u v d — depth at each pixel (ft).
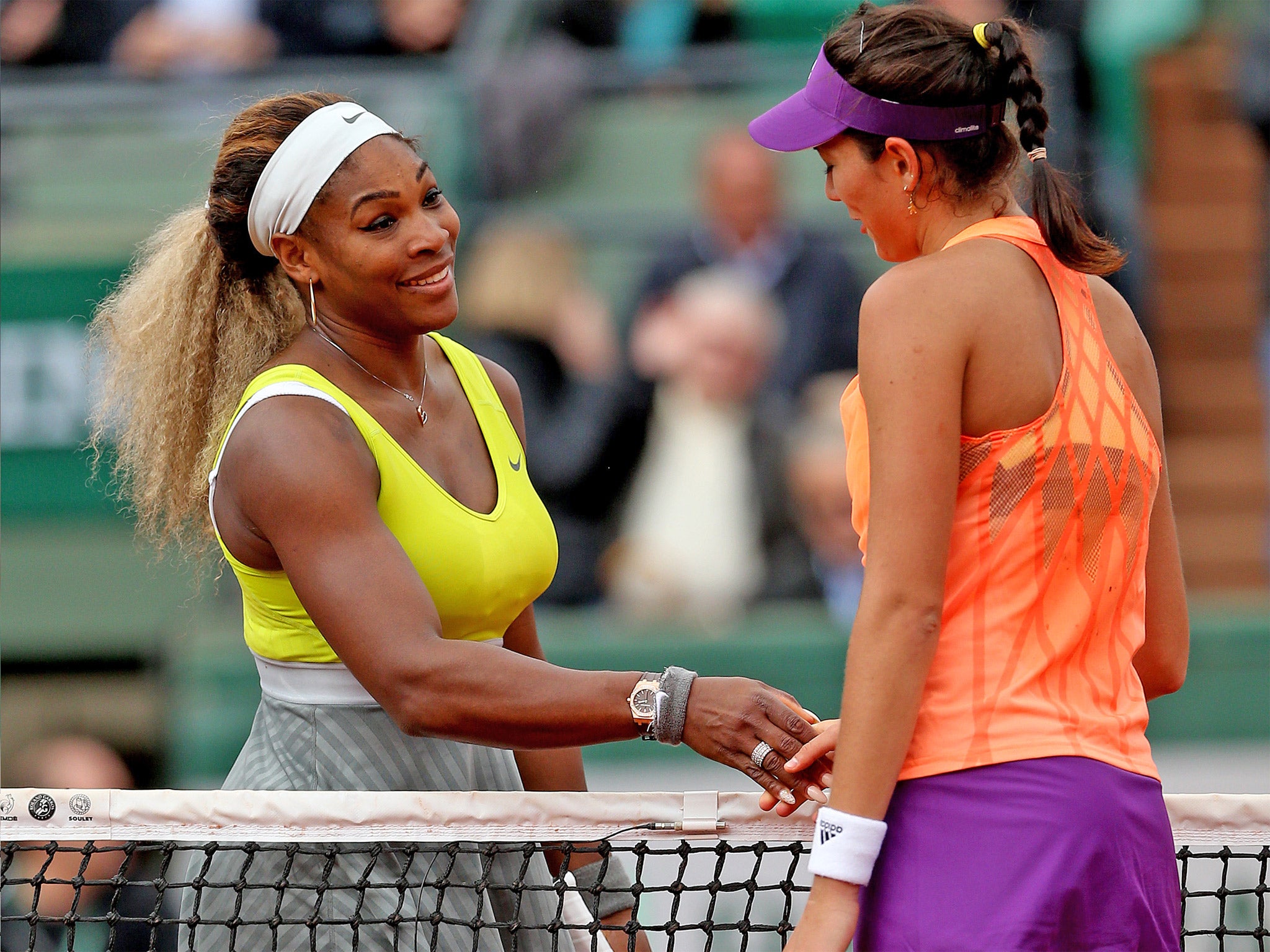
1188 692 72.90
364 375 27.61
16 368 85.15
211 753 77.36
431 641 24.62
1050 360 22.76
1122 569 23.11
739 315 79.92
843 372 80.48
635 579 77.51
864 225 24.84
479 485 28.48
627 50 94.68
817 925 21.90
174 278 29.01
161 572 83.20
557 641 74.64
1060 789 21.94
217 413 28.32
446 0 94.22
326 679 27.14
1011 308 22.62
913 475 21.91
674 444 79.20
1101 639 23.11
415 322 27.14
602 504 79.20
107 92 93.81
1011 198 24.43
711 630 75.20
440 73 92.94
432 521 26.76
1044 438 22.36
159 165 92.99
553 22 94.68
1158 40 92.53
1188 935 26.71
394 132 27.25
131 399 29.96
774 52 94.07
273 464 25.35
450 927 26.81
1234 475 89.76
